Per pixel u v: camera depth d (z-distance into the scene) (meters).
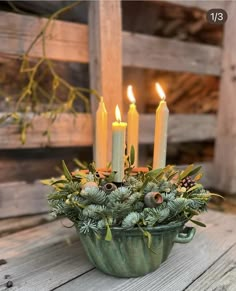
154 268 0.57
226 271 0.60
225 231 0.78
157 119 0.56
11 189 0.92
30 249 0.69
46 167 1.09
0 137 0.88
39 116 0.93
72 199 0.51
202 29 1.66
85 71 1.13
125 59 1.08
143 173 0.55
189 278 0.57
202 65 1.29
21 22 0.88
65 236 0.76
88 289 0.54
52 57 0.94
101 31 0.95
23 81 0.99
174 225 0.51
